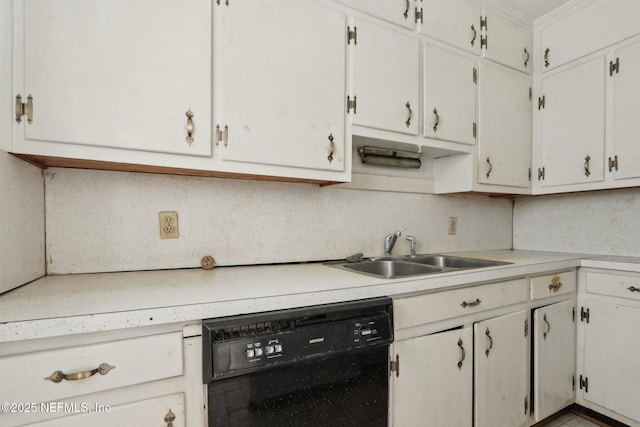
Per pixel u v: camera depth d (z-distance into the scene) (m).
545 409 1.54
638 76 1.53
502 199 2.31
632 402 1.47
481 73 1.73
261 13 1.14
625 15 1.57
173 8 1.00
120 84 0.93
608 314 1.57
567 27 1.80
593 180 1.70
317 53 1.25
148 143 0.97
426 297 1.15
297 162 1.22
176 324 0.78
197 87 1.04
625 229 1.82
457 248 2.09
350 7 1.33
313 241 1.58
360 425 0.98
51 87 0.86
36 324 0.65
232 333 0.79
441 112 1.58
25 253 0.95
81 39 0.89
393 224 1.83
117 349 0.71
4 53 0.81
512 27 1.86
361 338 0.93
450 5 1.61
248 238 1.43
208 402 0.77
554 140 1.87
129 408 0.73
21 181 0.92
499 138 1.81
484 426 1.32
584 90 1.73
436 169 1.96
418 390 1.13
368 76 1.37
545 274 1.57
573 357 1.68
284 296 0.88
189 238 1.31
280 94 1.18
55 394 0.66
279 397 0.85
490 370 1.33
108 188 1.18
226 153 1.09
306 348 0.85
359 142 1.54
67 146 0.88
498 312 1.39
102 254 1.17
